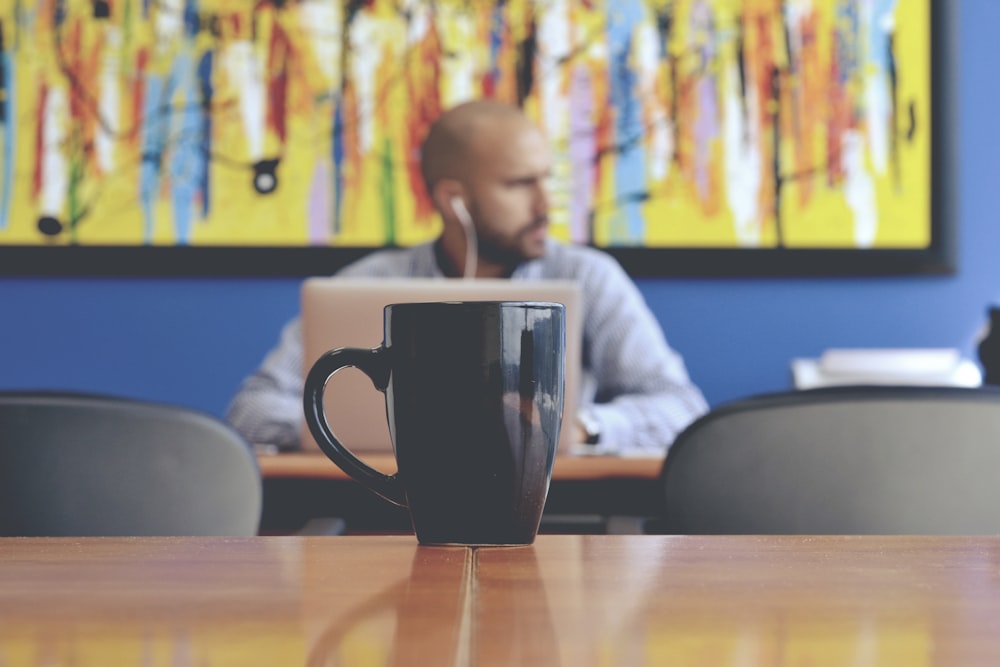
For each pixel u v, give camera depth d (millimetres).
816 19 2936
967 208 2961
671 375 2465
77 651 241
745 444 987
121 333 2904
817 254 2906
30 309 2906
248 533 1084
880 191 2932
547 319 480
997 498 973
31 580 357
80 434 1007
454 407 466
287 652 238
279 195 2900
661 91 2916
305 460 1499
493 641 251
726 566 391
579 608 300
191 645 247
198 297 2908
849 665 225
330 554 435
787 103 2926
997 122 2967
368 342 1521
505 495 466
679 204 2914
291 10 2910
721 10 2928
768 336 2918
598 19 2924
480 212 2740
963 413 960
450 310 470
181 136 2904
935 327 2936
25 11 2910
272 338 2904
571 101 2914
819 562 402
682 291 2920
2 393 1015
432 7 2912
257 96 2906
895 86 2938
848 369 2355
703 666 224
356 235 2898
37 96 2904
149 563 401
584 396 2555
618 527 1232
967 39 2971
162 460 1028
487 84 2914
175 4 2910
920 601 312
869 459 971
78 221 2895
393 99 2908
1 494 1001
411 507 483
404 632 262
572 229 2906
